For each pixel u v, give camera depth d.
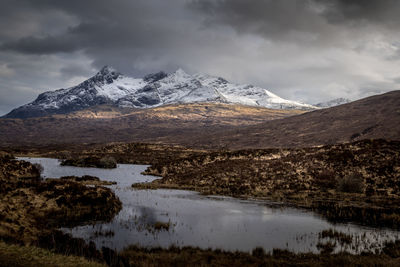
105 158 78.50
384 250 17.30
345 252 16.86
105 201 28.30
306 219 25.20
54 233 19.16
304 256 16.27
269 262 15.17
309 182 42.44
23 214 21.80
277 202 32.75
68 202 26.84
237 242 19.03
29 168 50.25
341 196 35.53
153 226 22.12
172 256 15.80
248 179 46.31
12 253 12.60
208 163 62.03
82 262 13.26
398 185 38.22
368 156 48.53
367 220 24.91
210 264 14.83
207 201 32.88
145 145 124.56
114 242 18.34
